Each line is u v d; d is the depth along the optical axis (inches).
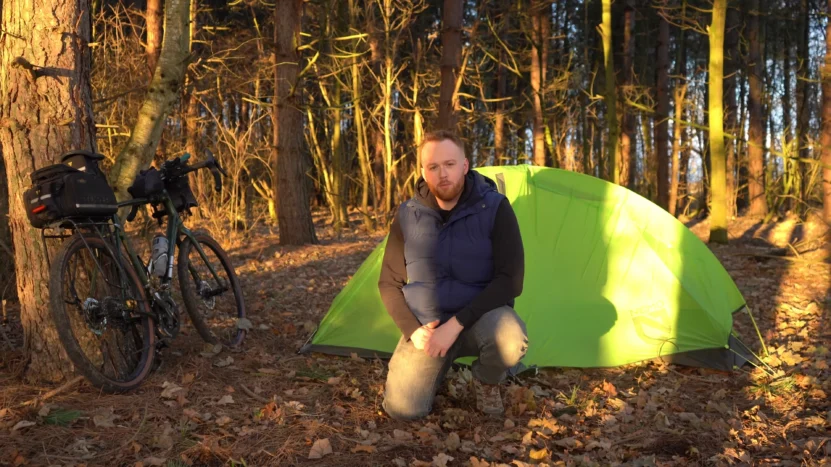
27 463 91.4
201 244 157.8
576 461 100.3
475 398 122.2
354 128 619.5
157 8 350.6
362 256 340.5
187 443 100.5
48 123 118.7
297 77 366.9
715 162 414.9
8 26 119.0
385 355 153.6
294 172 383.2
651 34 959.0
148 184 136.0
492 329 108.5
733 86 741.3
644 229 162.2
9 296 185.9
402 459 99.3
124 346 124.6
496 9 617.0
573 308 155.7
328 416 116.1
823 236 367.6
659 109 663.1
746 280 275.3
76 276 119.5
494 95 829.8
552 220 162.6
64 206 109.4
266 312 200.8
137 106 377.1
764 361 153.5
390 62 481.7
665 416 116.6
